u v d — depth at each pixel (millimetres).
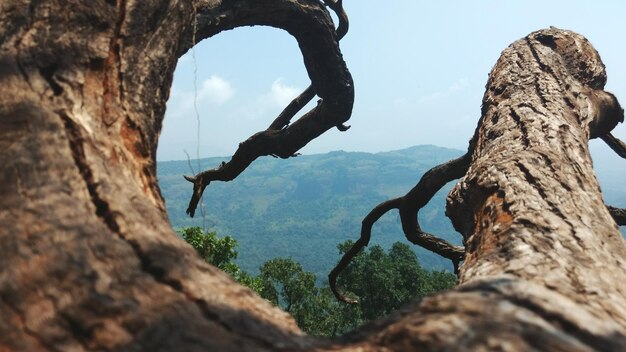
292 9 6016
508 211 3037
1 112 2074
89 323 1407
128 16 2943
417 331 1465
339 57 7078
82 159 2023
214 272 1870
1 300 1428
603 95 6332
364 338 1671
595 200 3303
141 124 2654
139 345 1368
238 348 1437
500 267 2270
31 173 1848
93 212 1836
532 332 1381
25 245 1584
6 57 2346
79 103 2346
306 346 1604
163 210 2363
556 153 3863
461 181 4316
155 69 2984
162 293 1582
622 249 2697
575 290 1971
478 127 5785
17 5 2600
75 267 1559
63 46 2541
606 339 1446
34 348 1321
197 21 4785
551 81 5539
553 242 2455
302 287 33156
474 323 1435
